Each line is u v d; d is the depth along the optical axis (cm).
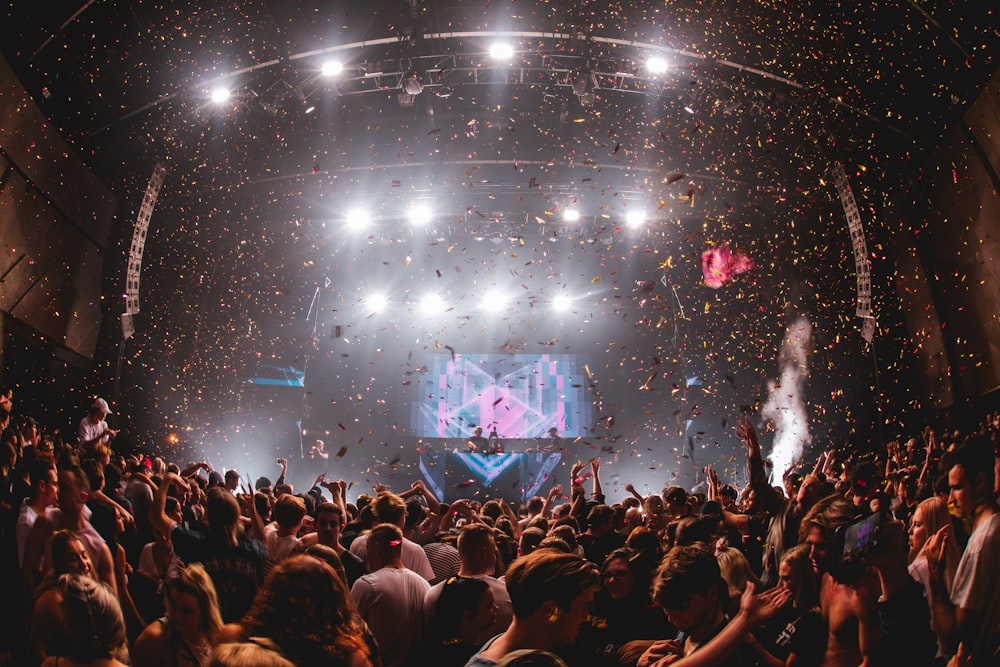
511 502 2175
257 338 2447
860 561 355
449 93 1880
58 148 1542
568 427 2564
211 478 1068
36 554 585
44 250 1573
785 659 369
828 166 1873
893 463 1137
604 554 670
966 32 1393
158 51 1655
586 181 2211
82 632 355
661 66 1708
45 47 1427
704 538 519
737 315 2339
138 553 774
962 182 1556
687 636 381
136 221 1858
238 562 505
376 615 475
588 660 434
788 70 1717
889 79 1617
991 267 1505
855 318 1967
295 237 2416
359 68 1838
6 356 1467
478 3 1719
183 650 380
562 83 1872
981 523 401
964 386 1655
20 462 870
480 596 430
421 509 747
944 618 394
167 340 1989
